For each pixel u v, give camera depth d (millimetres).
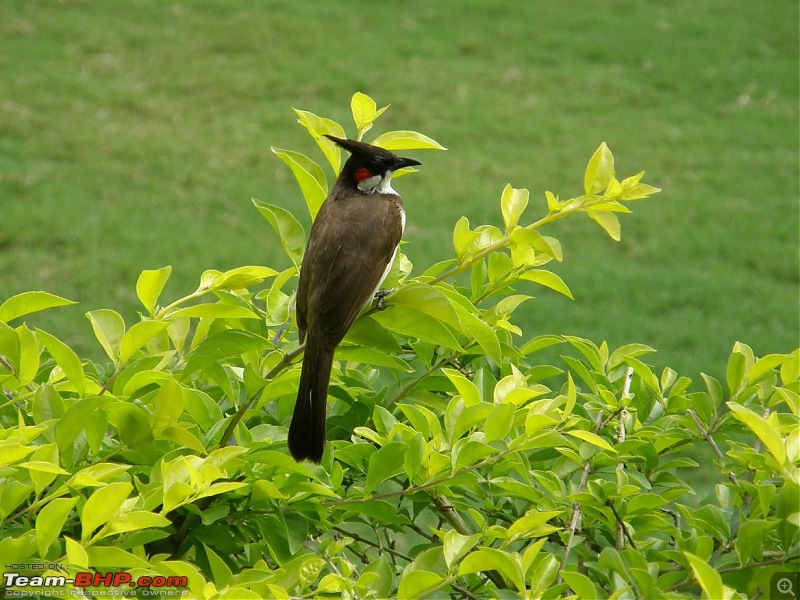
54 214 20359
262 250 19906
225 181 22953
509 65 30938
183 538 4918
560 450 5266
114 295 17734
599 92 29516
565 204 5180
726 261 21031
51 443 4309
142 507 4121
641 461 5762
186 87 27656
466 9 34750
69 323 16656
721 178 24828
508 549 5109
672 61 31578
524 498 5051
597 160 5125
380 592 4516
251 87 28000
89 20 31078
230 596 3949
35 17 30672
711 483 13453
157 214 21094
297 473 4742
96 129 24625
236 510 4852
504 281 5832
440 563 4496
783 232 22156
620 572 4383
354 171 6332
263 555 5055
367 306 5723
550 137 26547
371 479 4750
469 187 23422
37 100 25609
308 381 4949
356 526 6598
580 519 5293
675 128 27562
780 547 4695
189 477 4234
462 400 5031
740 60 31797
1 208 20391
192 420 5469
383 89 28547
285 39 31281
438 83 29234
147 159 23547
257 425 5598
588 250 21328
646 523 5227
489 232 5418
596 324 17891
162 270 5039
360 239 5840
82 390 4840
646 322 18062
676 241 21781
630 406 6008
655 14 34906
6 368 5066
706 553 4426
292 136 25547
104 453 4836
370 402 5613
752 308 18828
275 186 23000
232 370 5477
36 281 17938
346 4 34594
